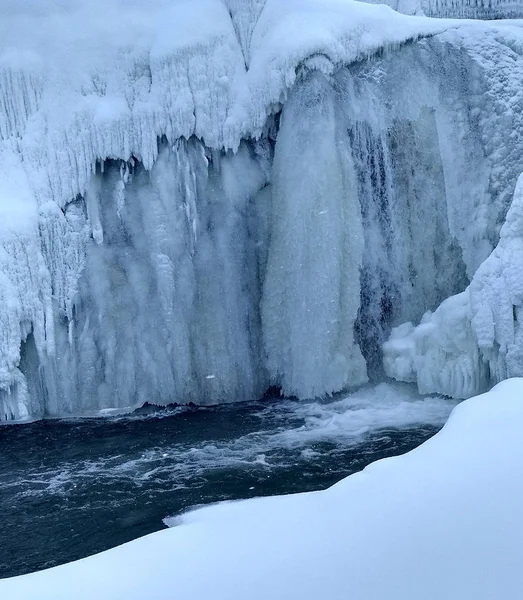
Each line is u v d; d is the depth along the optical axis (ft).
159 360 34.19
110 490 25.25
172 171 34.60
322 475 25.63
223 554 13.94
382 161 35.70
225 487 24.99
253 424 31.53
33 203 33.47
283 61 34.37
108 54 34.81
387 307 35.63
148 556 14.16
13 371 32.30
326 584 12.69
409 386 33.68
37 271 32.91
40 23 35.09
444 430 17.43
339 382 34.19
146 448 29.22
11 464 28.07
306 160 34.14
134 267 34.42
